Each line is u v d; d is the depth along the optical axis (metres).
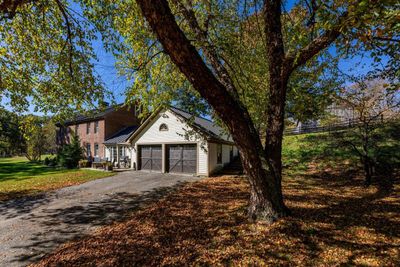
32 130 8.04
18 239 5.21
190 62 3.38
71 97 7.84
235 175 13.91
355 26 2.61
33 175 15.62
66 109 8.02
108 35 7.11
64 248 4.73
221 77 5.55
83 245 4.82
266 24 5.30
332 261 3.65
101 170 17.59
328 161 13.36
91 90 7.88
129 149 19.30
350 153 13.35
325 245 4.15
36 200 8.76
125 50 7.26
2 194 9.84
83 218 6.59
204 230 5.16
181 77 8.40
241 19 6.46
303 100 6.86
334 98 7.95
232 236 4.68
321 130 21.11
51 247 4.82
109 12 6.63
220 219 5.72
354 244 4.17
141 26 6.58
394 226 4.95
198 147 14.43
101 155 22.33
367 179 9.30
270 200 5.09
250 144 4.60
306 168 13.16
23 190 10.55
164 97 8.93
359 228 4.86
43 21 6.81
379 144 13.12
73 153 20.94
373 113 9.87
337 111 16.44
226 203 7.34
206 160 14.05
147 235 5.14
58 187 11.13
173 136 15.44
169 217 6.27
